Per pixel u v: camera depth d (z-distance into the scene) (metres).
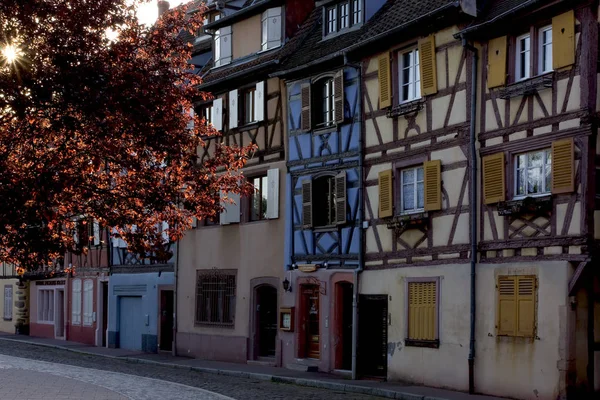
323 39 23.02
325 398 16.34
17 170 10.98
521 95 16.22
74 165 11.47
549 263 15.34
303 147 22.91
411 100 19.25
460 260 17.47
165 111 11.62
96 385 17.17
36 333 38.97
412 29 18.83
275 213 23.69
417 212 18.86
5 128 10.95
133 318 30.92
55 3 10.81
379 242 20.05
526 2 15.70
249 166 25.02
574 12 15.17
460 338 17.30
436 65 18.42
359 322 20.44
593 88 14.92
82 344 33.47
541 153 15.95
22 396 14.99
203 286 26.73
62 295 37.12
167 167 12.84
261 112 24.64
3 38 10.24
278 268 23.61
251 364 24.22
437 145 18.31
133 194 12.52
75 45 10.78
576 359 15.04
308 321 22.59
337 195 21.42
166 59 12.38
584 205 14.78
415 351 18.56
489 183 16.80
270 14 25.16
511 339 16.06
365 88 20.77
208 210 13.55
